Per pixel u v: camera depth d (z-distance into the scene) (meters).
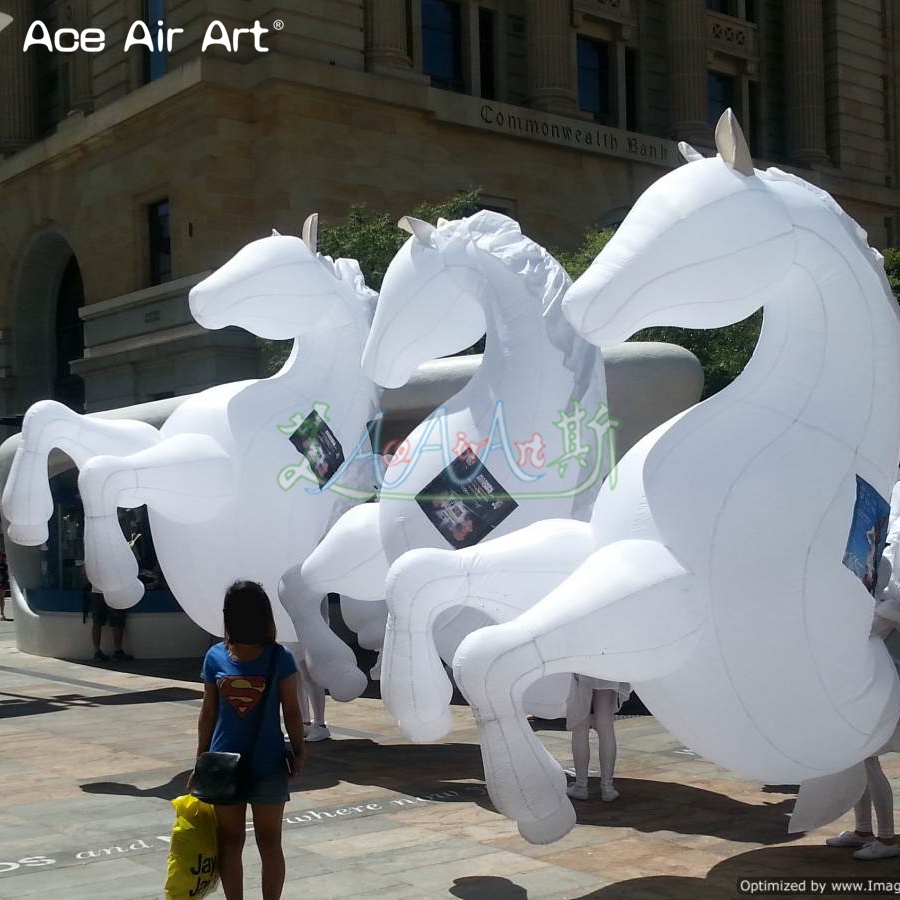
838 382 4.54
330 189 23.19
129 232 25.19
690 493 4.40
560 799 4.54
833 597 4.35
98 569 7.45
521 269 6.64
